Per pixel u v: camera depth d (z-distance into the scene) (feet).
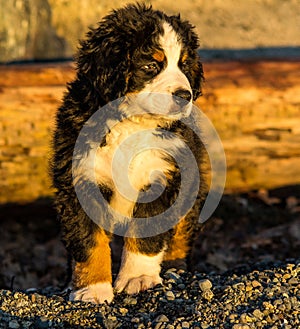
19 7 57.11
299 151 42.11
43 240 42.93
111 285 27.22
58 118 28.40
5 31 56.24
